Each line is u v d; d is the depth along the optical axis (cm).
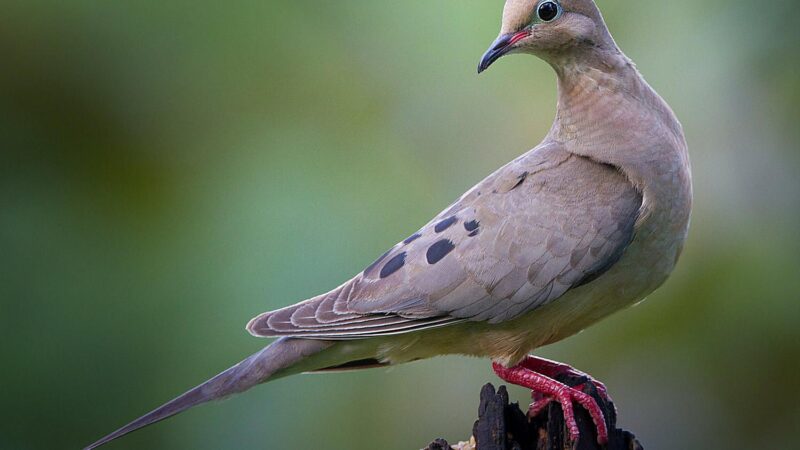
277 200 1373
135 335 1304
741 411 1366
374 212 1377
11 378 1277
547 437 926
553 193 964
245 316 1288
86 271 1342
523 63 1429
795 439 1353
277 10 1452
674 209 955
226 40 1446
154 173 1419
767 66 1365
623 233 945
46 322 1309
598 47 994
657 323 1373
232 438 1305
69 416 1274
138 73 1429
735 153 1373
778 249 1350
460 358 1396
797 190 1352
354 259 1321
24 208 1377
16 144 1404
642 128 966
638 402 1380
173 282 1326
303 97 1451
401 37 1453
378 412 1362
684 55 1397
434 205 1403
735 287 1355
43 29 1411
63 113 1416
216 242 1351
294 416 1327
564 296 961
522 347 984
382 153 1423
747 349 1359
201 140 1431
